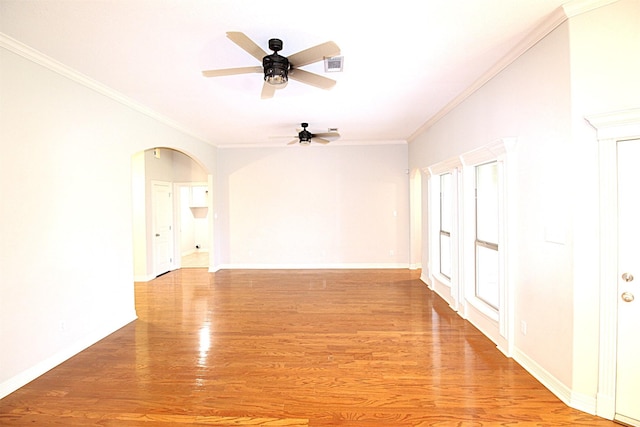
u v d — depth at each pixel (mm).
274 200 6949
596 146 2025
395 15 2176
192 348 3146
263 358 2928
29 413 2172
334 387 2451
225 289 5336
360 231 6875
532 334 2578
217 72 2500
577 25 2064
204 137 6129
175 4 2029
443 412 2141
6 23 2211
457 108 3936
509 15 2182
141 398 2334
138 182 5980
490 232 3500
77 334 3086
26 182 2578
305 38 2477
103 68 2965
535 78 2453
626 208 1947
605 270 2002
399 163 6781
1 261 2381
